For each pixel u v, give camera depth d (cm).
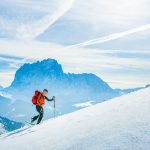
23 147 1154
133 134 799
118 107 1249
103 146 787
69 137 1037
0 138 1659
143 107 1064
